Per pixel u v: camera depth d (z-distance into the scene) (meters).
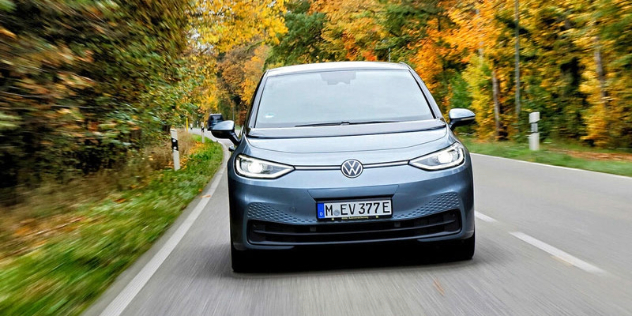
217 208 10.30
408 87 6.49
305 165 5.29
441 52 38.69
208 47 23.75
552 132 26.61
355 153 5.35
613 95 21.25
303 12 52.88
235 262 5.58
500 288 4.78
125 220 8.84
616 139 21.69
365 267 5.62
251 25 25.78
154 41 12.26
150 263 6.24
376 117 6.06
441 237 5.29
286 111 6.19
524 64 28.34
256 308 4.52
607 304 4.31
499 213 8.64
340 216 5.18
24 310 4.54
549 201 9.68
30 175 12.05
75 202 11.43
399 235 5.26
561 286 4.80
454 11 30.64
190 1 14.42
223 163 22.67
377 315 4.23
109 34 10.43
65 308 4.59
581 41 21.11
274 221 5.22
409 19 38.94
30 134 10.79
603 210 8.67
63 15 8.93
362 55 45.78
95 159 15.39
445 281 5.02
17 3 7.98
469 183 5.43
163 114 16.83
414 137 5.58
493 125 32.66
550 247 6.29
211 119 7.37
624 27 19.17
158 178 15.43
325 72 6.73
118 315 4.48
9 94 8.74
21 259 6.59
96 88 11.79
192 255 6.57
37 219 9.88
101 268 5.91
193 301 4.77
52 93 9.09
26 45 8.25
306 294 4.82
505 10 27.23
